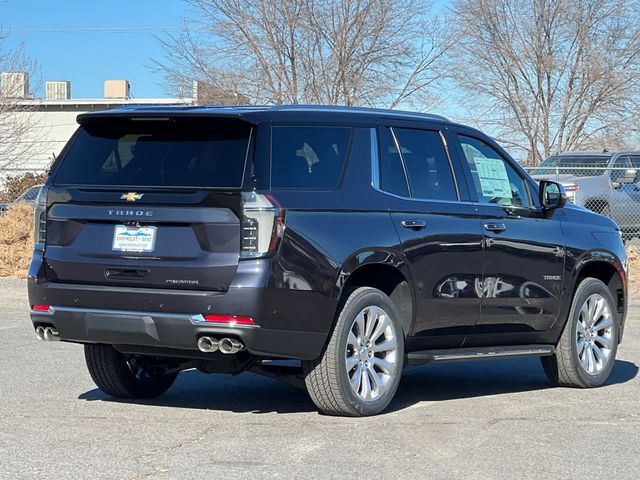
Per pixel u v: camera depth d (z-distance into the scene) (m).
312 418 7.46
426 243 7.81
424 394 8.77
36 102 36.12
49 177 7.59
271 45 28.38
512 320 8.66
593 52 33.34
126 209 7.14
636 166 23.56
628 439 7.01
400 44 28.73
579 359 9.16
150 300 6.97
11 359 10.23
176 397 8.41
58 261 7.33
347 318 7.25
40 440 6.66
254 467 6.03
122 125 7.50
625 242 22.95
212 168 7.06
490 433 7.11
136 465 6.03
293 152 7.23
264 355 6.95
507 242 8.53
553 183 9.01
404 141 8.03
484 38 34.03
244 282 6.78
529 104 34.44
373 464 6.15
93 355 7.95
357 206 7.41
